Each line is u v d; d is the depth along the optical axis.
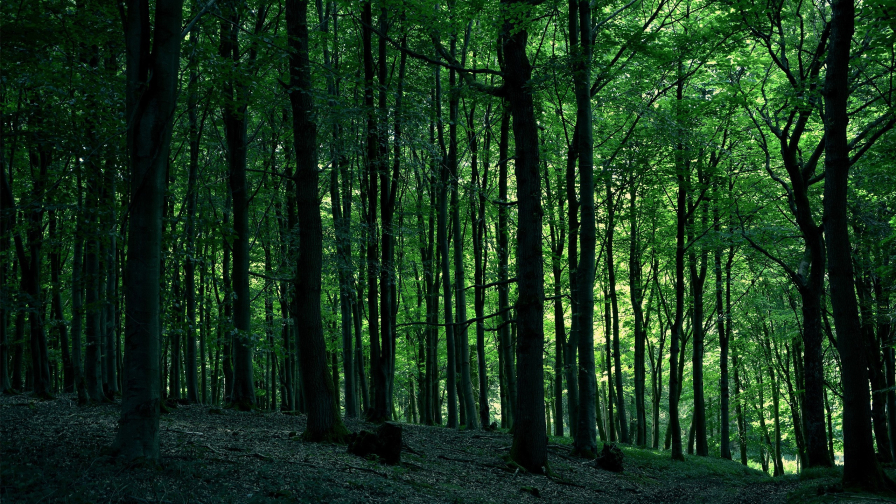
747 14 14.42
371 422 18.30
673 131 17.59
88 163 10.48
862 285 19.92
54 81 10.32
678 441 20.47
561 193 22.94
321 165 21.36
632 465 17.42
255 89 11.78
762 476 19.86
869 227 18.78
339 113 14.39
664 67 18.69
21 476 6.04
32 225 11.37
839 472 13.72
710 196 20.47
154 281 7.61
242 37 14.74
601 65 14.18
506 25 13.45
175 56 7.64
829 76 10.46
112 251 13.29
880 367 19.42
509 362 21.30
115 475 6.68
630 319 31.41
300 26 12.24
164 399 17.12
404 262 26.45
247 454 9.62
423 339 29.48
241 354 17.06
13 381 21.34
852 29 10.23
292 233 19.80
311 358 12.28
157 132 7.51
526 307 13.31
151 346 7.58
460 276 20.88
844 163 10.38
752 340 29.55
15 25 9.46
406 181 24.27
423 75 22.12
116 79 11.02
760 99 19.19
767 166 16.53
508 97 13.60
